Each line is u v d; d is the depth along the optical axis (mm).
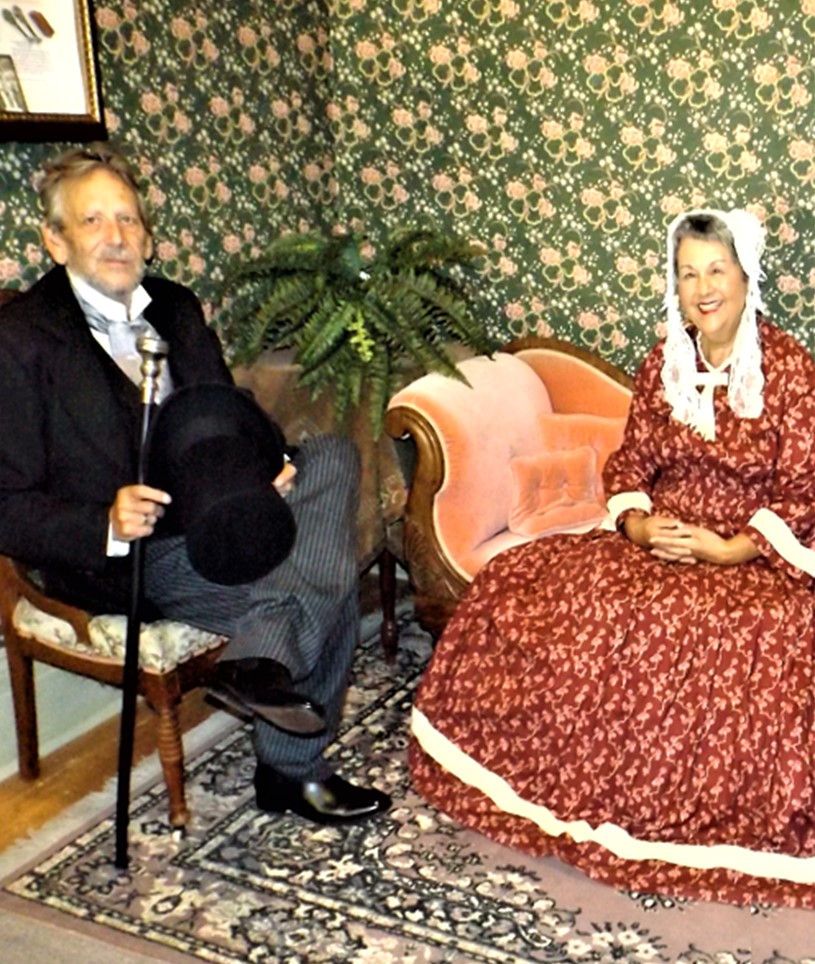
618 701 2123
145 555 2078
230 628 2135
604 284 3172
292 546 2021
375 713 2715
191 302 2367
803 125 2834
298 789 2260
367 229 3475
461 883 2053
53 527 2006
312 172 3375
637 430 2516
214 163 2984
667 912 1958
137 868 2111
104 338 2209
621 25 2971
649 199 3057
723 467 2342
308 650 2078
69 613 2221
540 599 2297
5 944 1894
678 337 2387
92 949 1879
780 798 1997
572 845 2104
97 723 2715
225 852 2160
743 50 2854
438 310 3066
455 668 2361
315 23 3312
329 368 2904
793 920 1927
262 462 2025
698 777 2066
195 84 2889
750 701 2051
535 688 2213
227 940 1899
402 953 1858
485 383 2871
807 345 2963
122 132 2684
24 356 2061
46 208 2139
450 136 3271
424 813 2285
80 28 2492
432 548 2678
